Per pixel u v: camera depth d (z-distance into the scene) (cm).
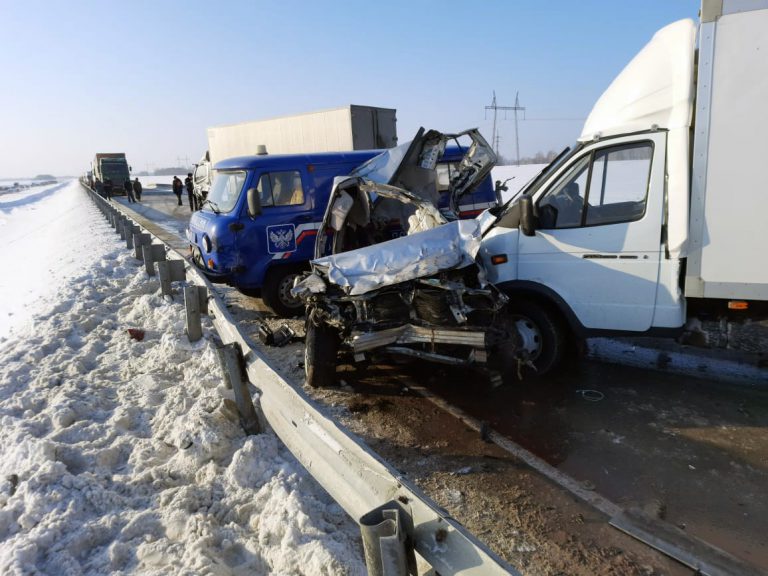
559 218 518
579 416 477
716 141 430
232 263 797
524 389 539
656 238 467
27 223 3647
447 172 972
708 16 419
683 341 492
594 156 496
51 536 314
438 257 505
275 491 343
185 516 327
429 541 193
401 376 584
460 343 487
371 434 462
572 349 593
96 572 290
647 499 357
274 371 363
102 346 677
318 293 536
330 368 556
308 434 298
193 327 653
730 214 436
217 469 379
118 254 1343
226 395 467
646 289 477
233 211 798
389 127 1565
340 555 285
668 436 436
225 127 2055
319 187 845
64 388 531
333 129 1491
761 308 453
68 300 891
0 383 557
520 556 311
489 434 453
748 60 411
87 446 420
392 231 808
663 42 464
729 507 345
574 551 313
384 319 518
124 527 321
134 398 514
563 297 518
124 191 4416
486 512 352
